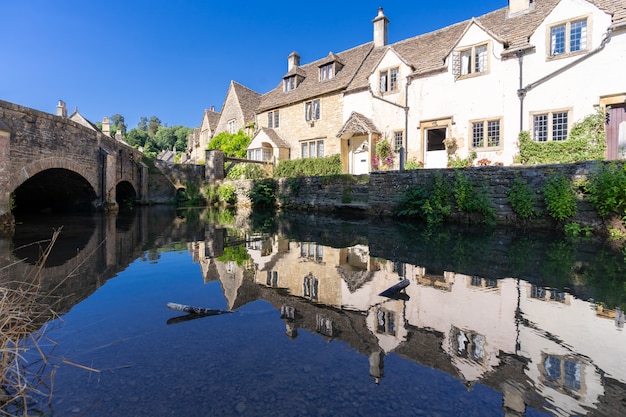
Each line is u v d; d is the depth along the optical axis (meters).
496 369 2.21
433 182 10.88
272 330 2.85
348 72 21.02
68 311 3.27
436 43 17.58
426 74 16.20
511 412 1.78
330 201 15.39
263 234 8.66
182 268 5.05
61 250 6.32
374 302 3.52
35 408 1.84
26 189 15.31
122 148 19.17
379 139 18.02
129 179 20.44
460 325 2.91
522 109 13.38
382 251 6.21
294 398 1.90
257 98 30.95
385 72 18.05
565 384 2.04
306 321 3.03
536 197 8.60
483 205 9.42
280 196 17.98
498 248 6.33
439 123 15.77
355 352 2.45
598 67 11.91
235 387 2.01
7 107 9.56
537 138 13.24
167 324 2.97
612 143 11.81
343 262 5.39
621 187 6.98
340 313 3.22
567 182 7.98
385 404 1.85
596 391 1.96
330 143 20.86
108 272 4.79
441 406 1.83
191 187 23.80
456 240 7.29
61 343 2.60
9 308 2.24
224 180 22.97
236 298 3.67
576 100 12.31
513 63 13.65
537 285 4.00
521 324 2.90
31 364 2.29
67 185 15.27
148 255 6.02
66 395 1.95
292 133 23.30
